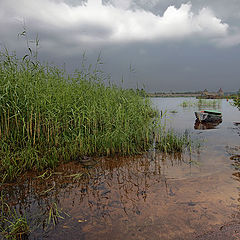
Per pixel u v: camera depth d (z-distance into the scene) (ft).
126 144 15.07
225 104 67.87
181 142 16.78
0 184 9.84
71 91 16.12
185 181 10.14
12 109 12.83
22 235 6.34
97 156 14.28
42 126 13.58
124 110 16.97
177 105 65.36
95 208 7.85
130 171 11.68
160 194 8.86
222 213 7.29
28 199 8.59
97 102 17.12
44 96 13.19
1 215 7.43
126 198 8.60
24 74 13.80
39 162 11.87
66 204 8.16
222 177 10.46
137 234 6.32
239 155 14.02
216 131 22.70
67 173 11.35
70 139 14.07
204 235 6.17
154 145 17.10
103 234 6.34
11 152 11.96
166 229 6.51
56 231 6.52
